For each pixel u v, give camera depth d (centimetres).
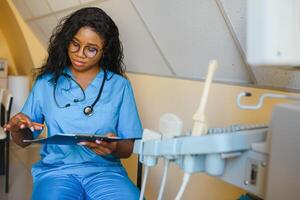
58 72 168
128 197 144
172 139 86
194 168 87
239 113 153
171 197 203
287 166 74
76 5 242
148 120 224
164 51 191
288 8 75
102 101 167
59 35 168
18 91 396
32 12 328
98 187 150
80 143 142
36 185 151
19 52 422
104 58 174
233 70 155
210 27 149
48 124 165
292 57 77
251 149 85
